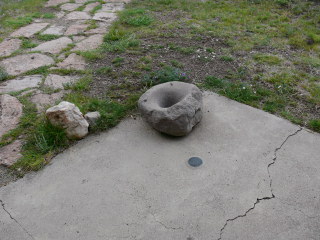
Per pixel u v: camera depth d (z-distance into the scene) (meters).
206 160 2.79
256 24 5.68
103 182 2.62
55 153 2.91
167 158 2.83
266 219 2.29
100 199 2.47
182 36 5.20
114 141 3.04
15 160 2.82
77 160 2.84
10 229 2.26
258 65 4.30
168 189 2.53
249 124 3.21
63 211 2.39
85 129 3.08
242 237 2.17
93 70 4.26
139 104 3.08
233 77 4.00
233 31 5.38
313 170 2.69
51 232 2.24
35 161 2.80
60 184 2.61
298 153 2.86
